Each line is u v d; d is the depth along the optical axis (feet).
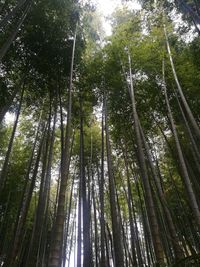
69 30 25.14
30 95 28.17
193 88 25.26
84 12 27.89
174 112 27.09
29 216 39.22
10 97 23.63
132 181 36.94
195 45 26.78
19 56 24.27
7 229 36.01
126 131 28.27
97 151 33.83
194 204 17.17
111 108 27.20
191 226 33.96
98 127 34.12
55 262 12.39
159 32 27.50
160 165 35.06
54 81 25.86
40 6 23.97
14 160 35.22
